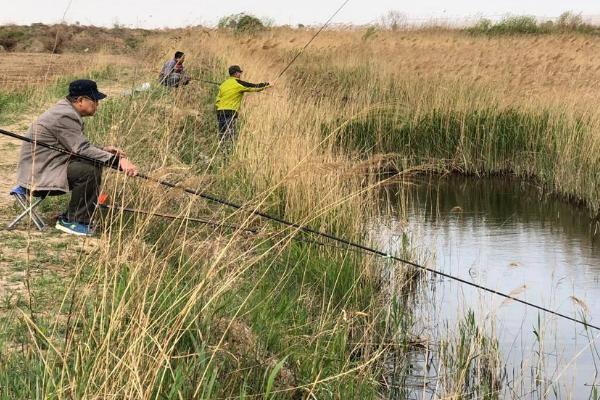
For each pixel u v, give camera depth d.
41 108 16.44
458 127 17.47
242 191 9.45
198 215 7.89
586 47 23.88
